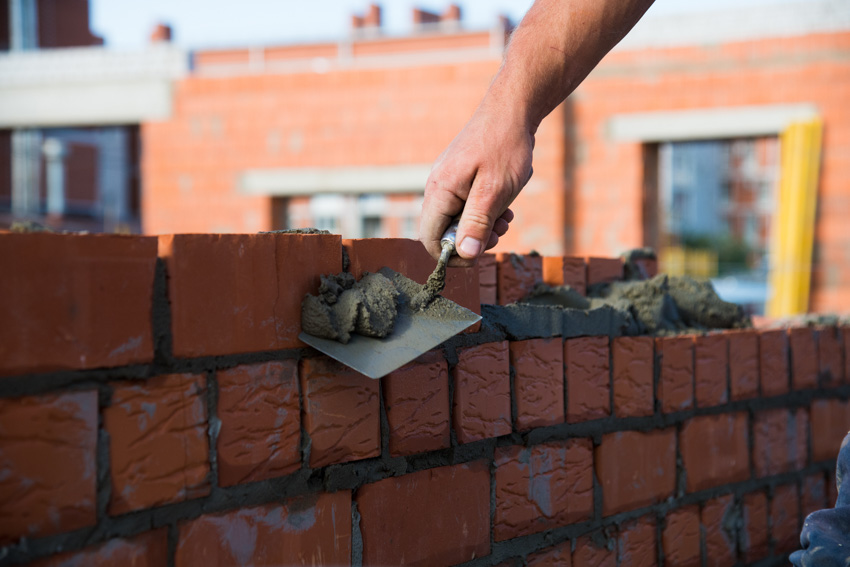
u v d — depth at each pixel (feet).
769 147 131.85
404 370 4.83
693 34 28.60
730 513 7.20
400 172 32.58
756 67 27.86
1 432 3.29
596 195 30.22
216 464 4.00
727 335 7.14
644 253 8.15
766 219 132.87
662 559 6.62
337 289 4.35
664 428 6.66
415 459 4.99
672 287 7.91
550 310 5.79
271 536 4.23
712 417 7.04
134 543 3.73
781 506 7.69
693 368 6.81
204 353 3.94
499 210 4.31
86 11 66.95
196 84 34.09
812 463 8.06
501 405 5.40
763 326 9.02
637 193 29.68
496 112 4.39
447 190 4.31
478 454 5.33
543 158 30.37
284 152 33.53
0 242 3.28
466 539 5.23
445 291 5.10
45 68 35.63
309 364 4.34
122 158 68.59
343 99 32.89
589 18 4.47
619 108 29.68
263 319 4.17
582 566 6.01
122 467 3.66
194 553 3.93
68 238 3.48
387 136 32.60
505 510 5.48
